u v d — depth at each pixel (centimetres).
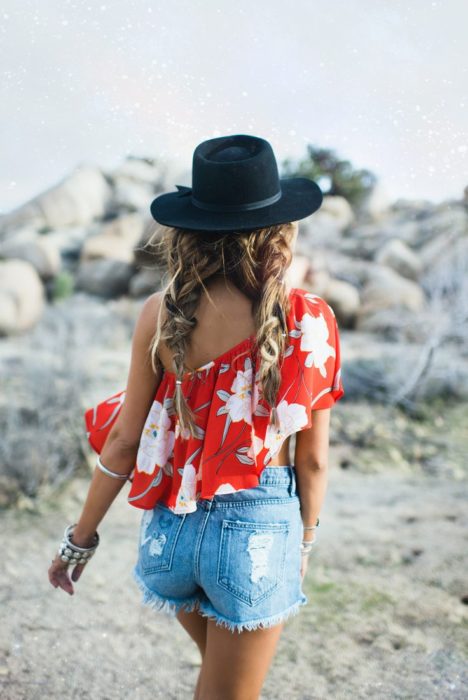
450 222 888
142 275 883
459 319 571
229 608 156
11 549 332
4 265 782
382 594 298
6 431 411
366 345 653
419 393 530
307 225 948
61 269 902
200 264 154
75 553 182
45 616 281
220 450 155
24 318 730
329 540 344
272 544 158
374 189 1024
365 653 260
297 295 163
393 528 357
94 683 243
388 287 785
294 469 169
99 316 696
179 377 155
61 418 425
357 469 435
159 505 166
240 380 156
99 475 173
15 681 241
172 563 160
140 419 169
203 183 156
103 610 288
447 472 432
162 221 154
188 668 254
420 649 262
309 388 156
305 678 246
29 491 386
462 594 299
